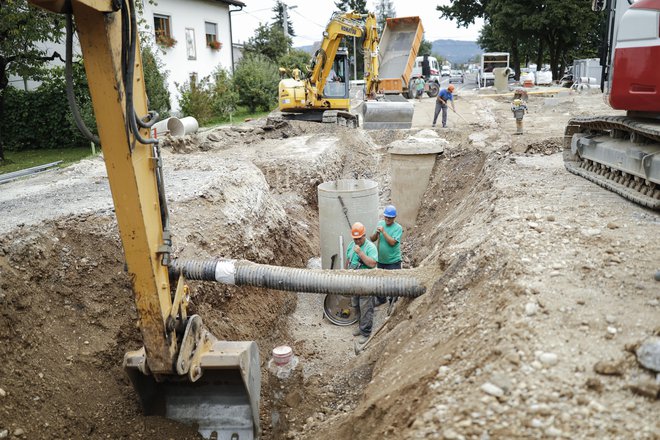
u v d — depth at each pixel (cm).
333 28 1847
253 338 752
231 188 939
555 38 4238
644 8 663
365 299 805
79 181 992
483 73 4291
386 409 419
